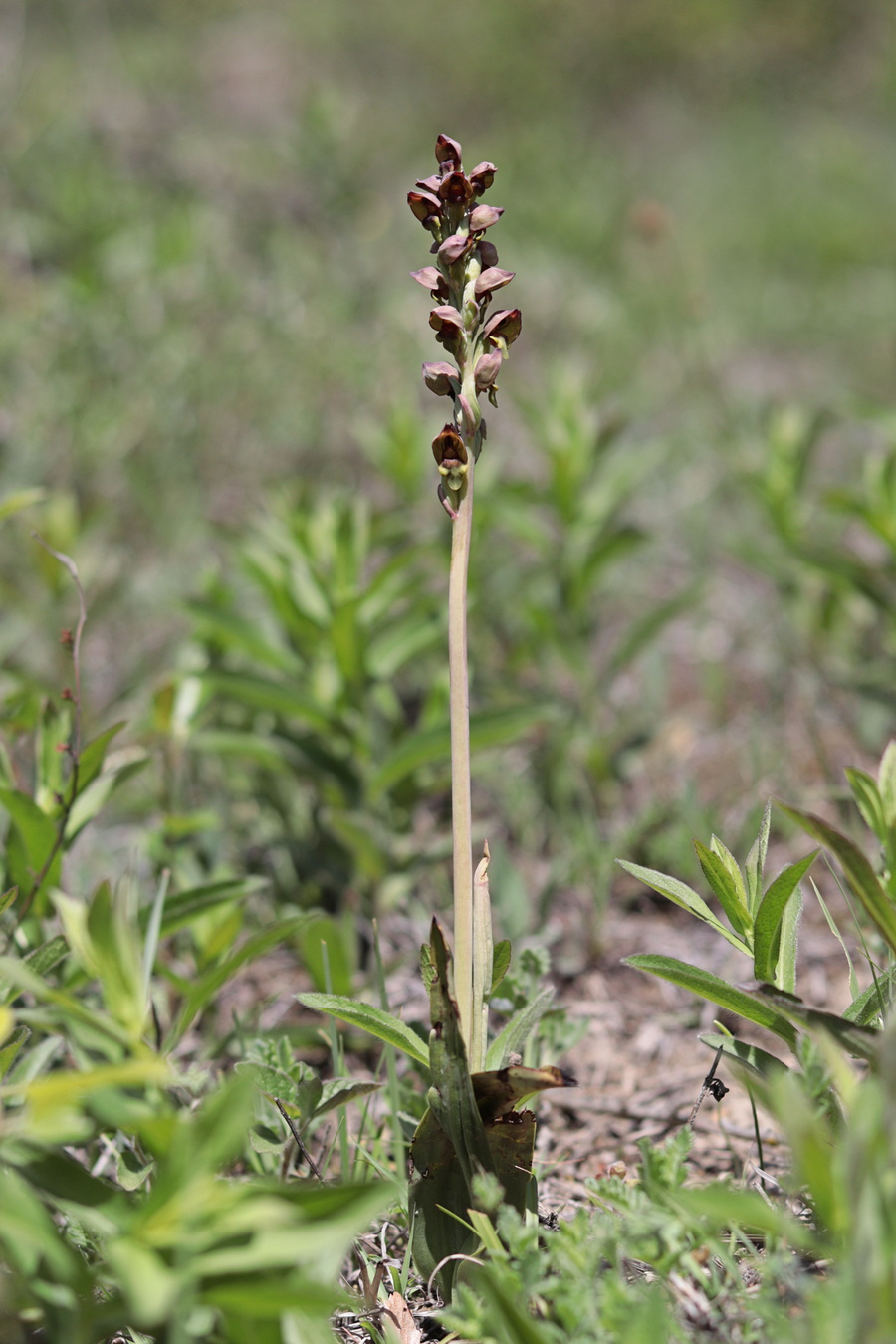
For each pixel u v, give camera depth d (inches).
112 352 228.4
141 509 206.4
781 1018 59.9
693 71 617.3
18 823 78.0
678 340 303.6
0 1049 62.3
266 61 548.4
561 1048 79.0
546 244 371.2
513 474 223.1
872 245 418.9
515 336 57.8
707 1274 55.7
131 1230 41.8
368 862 110.7
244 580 171.2
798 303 363.9
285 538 131.4
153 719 111.3
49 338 227.9
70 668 136.9
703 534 200.2
